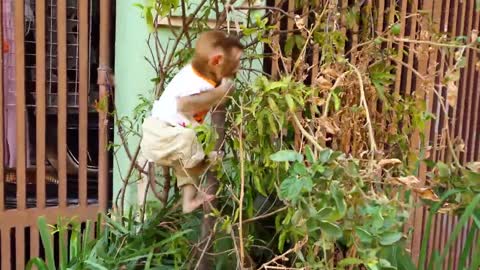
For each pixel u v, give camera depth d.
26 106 3.00
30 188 3.18
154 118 2.16
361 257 1.76
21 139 2.89
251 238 2.27
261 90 1.97
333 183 1.69
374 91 2.44
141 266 2.57
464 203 2.24
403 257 2.36
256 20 2.32
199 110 2.11
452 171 2.25
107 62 3.00
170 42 2.94
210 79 2.07
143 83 3.01
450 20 3.71
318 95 2.18
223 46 2.02
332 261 1.91
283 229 2.07
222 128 2.15
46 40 3.01
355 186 1.69
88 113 3.12
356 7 2.70
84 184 3.04
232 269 2.41
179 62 2.54
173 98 2.10
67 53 3.07
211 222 2.28
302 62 2.25
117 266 2.42
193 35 2.65
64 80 2.91
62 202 3.01
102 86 2.90
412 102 2.63
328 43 2.36
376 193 1.83
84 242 2.52
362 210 1.69
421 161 2.63
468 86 3.95
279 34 2.55
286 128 2.23
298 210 1.73
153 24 2.36
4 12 2.93
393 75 2.82
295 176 1.70
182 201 2.38
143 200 2.85
